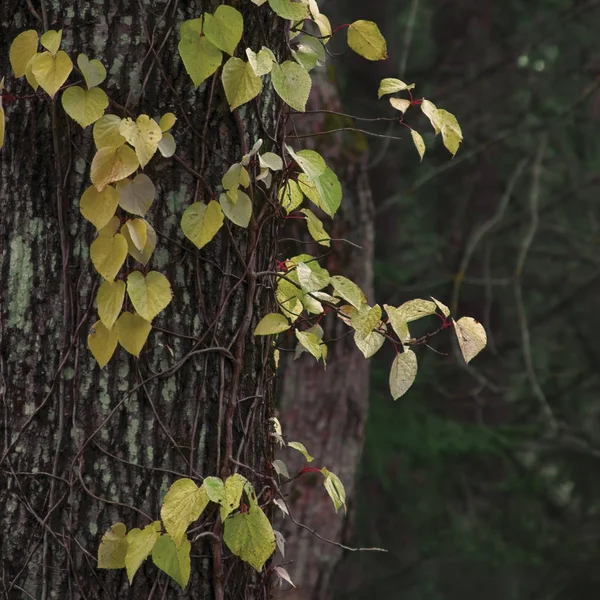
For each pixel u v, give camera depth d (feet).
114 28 10.74
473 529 35.73
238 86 10.64
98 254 10.56
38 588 10.75
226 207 10.77
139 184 10.59
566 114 34.83
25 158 10.82
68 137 10.78
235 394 10.94
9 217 10.84
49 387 10.78
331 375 19.40
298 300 11.76
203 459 10.86
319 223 11.62
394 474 35.17
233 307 10.96
